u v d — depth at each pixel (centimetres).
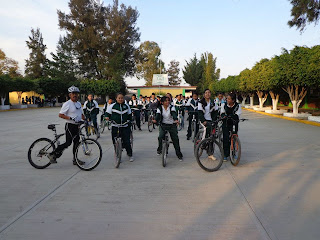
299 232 289
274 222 312
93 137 1000
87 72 5466
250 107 3108
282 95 3138
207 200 380
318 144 816
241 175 498
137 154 699
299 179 471
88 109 946
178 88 3972
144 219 323
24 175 511
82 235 288
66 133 548
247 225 306
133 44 5488
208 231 293
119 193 412
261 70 2245
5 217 333
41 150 556
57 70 5284
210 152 557
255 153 691
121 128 593
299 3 1323
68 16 5147
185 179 479
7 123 1576
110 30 5006
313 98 2544
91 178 490
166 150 596
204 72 6806
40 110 3262
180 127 1280
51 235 289
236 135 565
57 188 437
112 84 4756
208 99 648
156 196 398
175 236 283
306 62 1407
